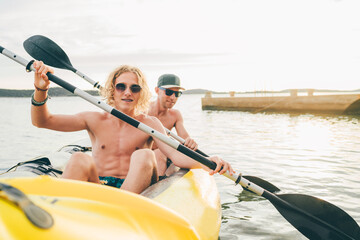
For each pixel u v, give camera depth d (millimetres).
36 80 2045
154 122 2660
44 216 969
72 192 1294
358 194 3980
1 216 884
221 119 16625
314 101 20016
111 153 2441
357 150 6953
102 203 1256
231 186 4367
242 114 20812
